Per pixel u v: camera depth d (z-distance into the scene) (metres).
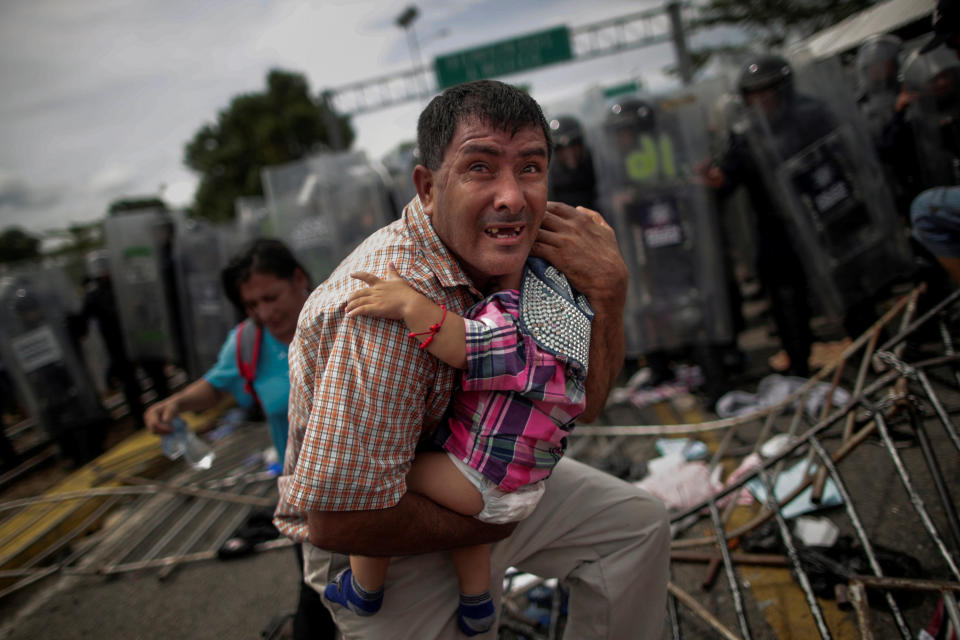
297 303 1.93
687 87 5.28
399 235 1.20
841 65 3.68
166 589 3.15
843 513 2.61
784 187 3.84
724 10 11.61
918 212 2.51
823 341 4.88
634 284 4.48
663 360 4.68
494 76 13.93
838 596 2.11
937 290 3.22
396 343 1.09
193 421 5.64
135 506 4.21
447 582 1.42
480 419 1.18
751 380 4.54
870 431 2.17
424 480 1.23
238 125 35.91
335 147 15.23
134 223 6.01
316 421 1.08
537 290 1.24
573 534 1.55
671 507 2.89
